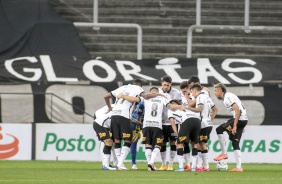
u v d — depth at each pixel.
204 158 50.62
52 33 78.62
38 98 68.88
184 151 51.66
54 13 80.88
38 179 40.94
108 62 72.94
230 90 70.56
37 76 71.62
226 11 88.12
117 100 49.97
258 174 47.25
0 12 80.00
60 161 62.75
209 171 50.22
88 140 63.97
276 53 84.12
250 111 70.06
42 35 78.38
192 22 87.25
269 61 73.56
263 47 84.12
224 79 71.56
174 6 88.75
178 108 49.09
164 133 51.66
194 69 72.50
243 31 85.88
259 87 70.06
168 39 84.44
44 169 50.59
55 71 72.25
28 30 78.31
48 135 63.97
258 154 64.44
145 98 49.09
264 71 72.69
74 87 69.81
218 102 69.25
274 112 69.94
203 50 83.75
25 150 63.88
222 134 51.41
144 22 86.88
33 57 73.75
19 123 64.25
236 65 73.12
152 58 78.69
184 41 84.44
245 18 81.88
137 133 51.78
